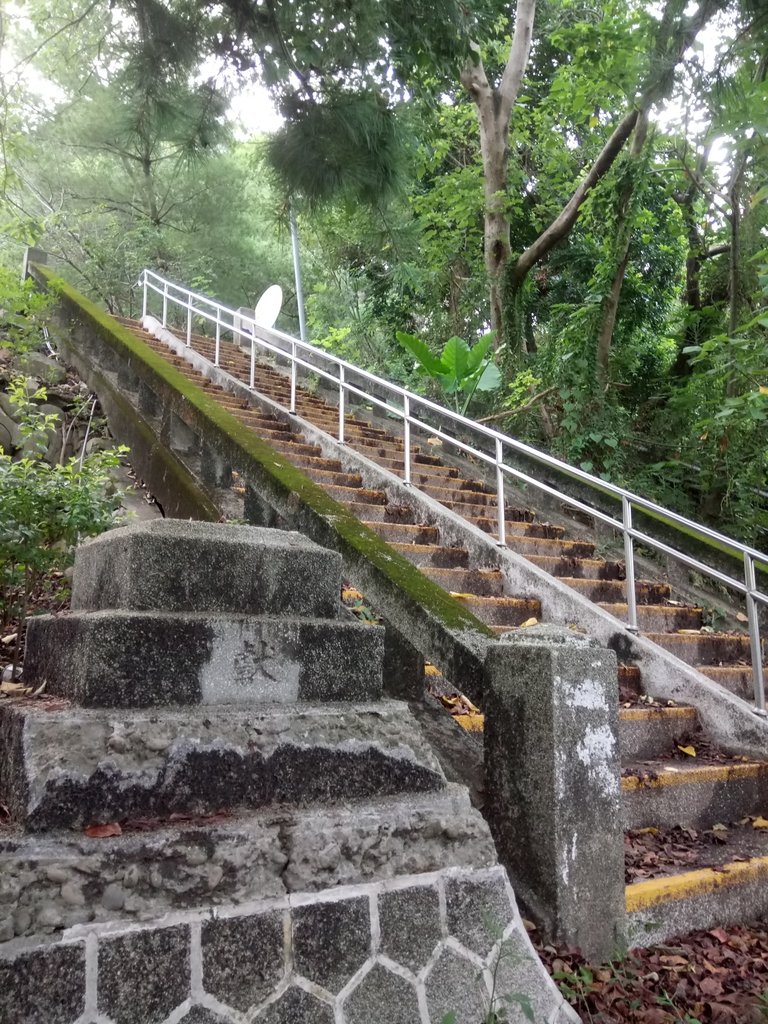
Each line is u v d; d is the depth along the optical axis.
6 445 7.34
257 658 2.34
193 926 1.77
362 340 14.68
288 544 2.64
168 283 11.48
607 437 9.09
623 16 9.27
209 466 6.09
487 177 11.68
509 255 11.73
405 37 5.35
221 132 6.17
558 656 2.58
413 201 12.57
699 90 7.16
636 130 9.89
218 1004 1.76
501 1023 2.08
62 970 1.60
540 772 2.56
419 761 2.39
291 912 1.91
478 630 3.09
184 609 2.35
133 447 6.96
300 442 7.65
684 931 2.94
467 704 3.85
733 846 3.49
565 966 2.36
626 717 4.11
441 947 2.11
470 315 13.15
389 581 3.37
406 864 2.14
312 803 2.17
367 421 10.05
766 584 6.47
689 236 11.39
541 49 14.37
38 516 4.15
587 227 11.94
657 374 11.75
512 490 8.52
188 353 10.21
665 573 6.90
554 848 2.48
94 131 11.82
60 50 6.20
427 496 6.36
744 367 6.99
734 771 3.89
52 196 14.10
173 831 1.86
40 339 8.46
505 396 10.56
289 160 5.81
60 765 1.85
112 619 2.12
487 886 2.24
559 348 10.04
